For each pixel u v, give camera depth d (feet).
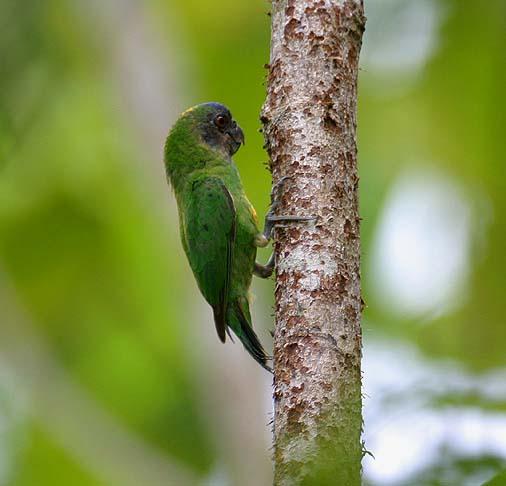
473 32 42.34
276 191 24.47
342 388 22.40
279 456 21.84
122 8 52.65
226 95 47.98
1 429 49.42
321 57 24.71
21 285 51.67
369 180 47.11
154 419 50.83
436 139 45.50
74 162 52.03
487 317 45.09
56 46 50.26
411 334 45.27
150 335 51.93
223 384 47.83
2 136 47.01
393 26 45.06
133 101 52.70
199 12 50.52
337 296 23.13
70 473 48.29
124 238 51.96
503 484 19.26
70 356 52.03
